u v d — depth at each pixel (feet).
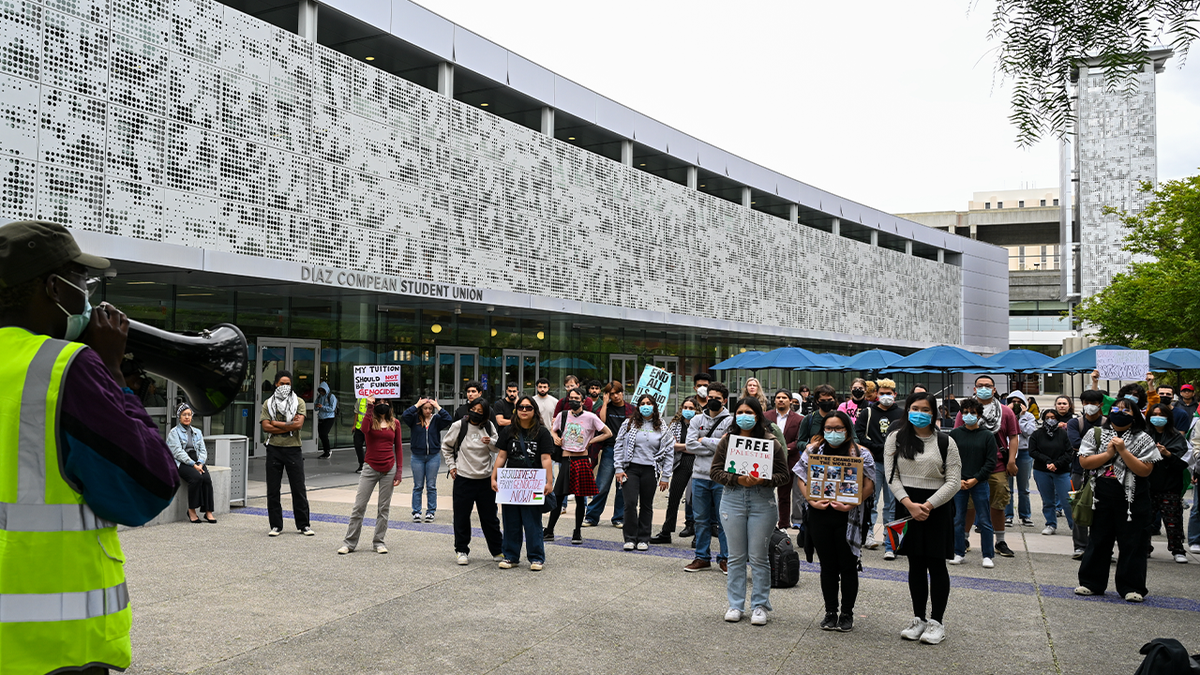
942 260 167.84
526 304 72.54
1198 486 34.53
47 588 6.95
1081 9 10.80
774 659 19.11
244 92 52.47
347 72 59.67
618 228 88.53
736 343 121.08
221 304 58.44
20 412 6.89
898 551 21.08
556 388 90.27
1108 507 25.59
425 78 75.25
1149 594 26.14
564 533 36.40
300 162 56.03
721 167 109.81
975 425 29.86
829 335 128.36
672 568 29.04
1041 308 264.11
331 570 27.71
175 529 35.29
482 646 19.75
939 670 18.47
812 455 22.08
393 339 73.00
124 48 45.80
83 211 43.62
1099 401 34.94
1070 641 20.76
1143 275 89.15
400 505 43.75
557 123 88.63
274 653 18.97
